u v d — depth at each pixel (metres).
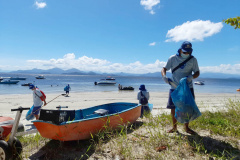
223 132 4.16
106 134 4.39
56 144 4.16
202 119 5.13
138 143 3.83
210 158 3.02
